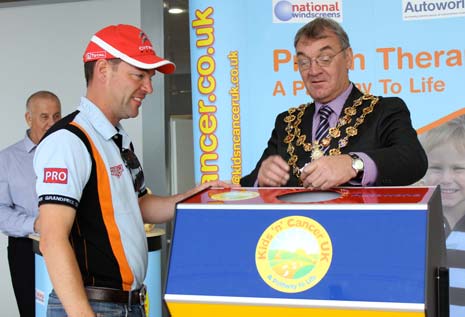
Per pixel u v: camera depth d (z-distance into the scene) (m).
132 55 1.69
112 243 1.66
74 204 1.57
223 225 1.10
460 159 2.83
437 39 2.83
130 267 1.69
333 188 1.33
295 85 2.89
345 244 1.01
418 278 0.96
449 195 2.85
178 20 3.51
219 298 1.03
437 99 2.85
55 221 1.54
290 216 1.07
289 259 1.03
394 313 0.95
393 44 2.87
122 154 1.77
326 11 2.89
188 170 3.59
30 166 3.45
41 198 1.57
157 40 3.50
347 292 0.98
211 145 2.93
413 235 0.99
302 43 1.76
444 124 2.85
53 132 1.62
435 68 2.84
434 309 1.08
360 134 1.65
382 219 1.02
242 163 2.91
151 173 3.57
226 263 1.06
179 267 1.08
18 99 4.25
